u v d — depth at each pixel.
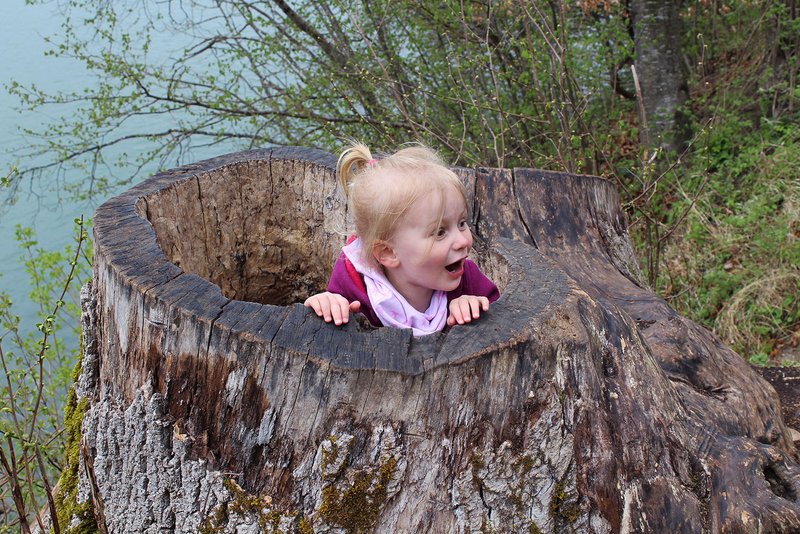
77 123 8.46
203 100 8.73
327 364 1.91
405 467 1.98
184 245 3.20
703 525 2.26
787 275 6.05
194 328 2.04
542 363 2.04
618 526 2.11
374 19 7.61
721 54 9.60
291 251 3.56
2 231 10.07
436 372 1.93
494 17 7.48
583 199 3.79
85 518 2.62
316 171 3.41
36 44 14.48
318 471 1.99
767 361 5.45
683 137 8.34
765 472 2.50
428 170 2.12
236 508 2.06
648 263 6.02
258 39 8.23
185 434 2.11
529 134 7.18
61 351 5.61
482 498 2.01
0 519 3.96
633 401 2.29
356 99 7.64
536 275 2.37
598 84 7.86
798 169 7.28
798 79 8.62
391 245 2.16
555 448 2.04
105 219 2.65
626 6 8.68
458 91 6.29
